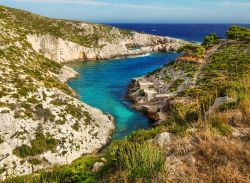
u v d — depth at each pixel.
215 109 14.70
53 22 145.38
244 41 91.69
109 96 64.44
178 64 73.56
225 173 8.43
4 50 66.12
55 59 111.44
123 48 141.62
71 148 36.19
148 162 9.13
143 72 95.69
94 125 42.81
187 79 60.16
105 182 10.01
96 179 10.82
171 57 133.38
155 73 74.88
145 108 52.50
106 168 10.98
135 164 9.23
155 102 54.78
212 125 12.26
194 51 81.50
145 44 170.75
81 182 11.01
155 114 49.16
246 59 62.62
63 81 75.19
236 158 9.27
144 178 8.74
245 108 13.02
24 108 39.25
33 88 45.53
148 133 14.91
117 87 73.31
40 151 33.81
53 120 39.34
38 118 38.88
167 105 48.94
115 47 139.25
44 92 45.47
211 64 66.31
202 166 9.16
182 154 10.10
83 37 142.38
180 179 8.54
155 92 59.56
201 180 8.38
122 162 10.12
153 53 149.75
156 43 174.88
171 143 11.24
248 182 7.98
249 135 10.92
